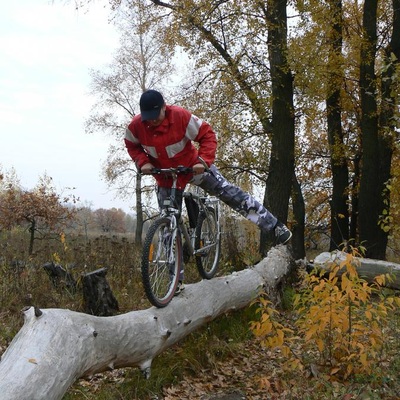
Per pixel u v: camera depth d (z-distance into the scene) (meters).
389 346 6.08
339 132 19.53
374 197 16.55
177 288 6.11
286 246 10.62
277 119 16.06
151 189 24.11
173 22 16.20
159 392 5.45
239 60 16.75
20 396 3.57
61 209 15.84
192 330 6.31
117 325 5.02
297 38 15.21
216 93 17.48
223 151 17.80
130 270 10.22
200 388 5.60
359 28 18.19
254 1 15.62
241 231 13.13
